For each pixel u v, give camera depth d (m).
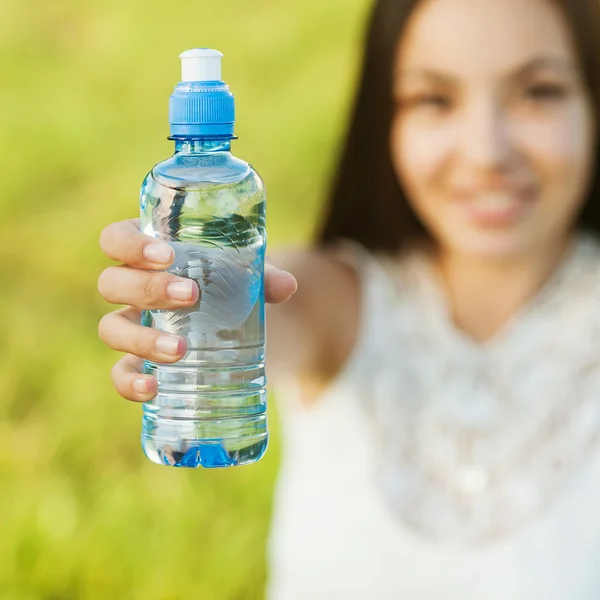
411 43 3.42
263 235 2.29
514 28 3.32
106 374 5.53
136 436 5.20
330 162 6.93
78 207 6.98
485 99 3.34
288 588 3.55
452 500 3.46
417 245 3.70
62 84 8.30
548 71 3.34
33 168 7.28
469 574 3.39
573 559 3.36
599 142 3.55
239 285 2.24
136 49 8.74
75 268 6.38
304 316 3.58
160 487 4.81
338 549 3.48
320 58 8.50
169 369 2.28
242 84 8.24
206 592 4.39
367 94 3.58
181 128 2.17
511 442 3.47
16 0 8.98
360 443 3.54
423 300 3.62
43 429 5.23
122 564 4.46
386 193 3.67
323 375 3.62
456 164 3.38
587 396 3.48
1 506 4.71
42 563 4.45
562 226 3.52
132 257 2.19
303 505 3.54
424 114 3.43
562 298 3.58
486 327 3.64
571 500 3.41
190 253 2.23
